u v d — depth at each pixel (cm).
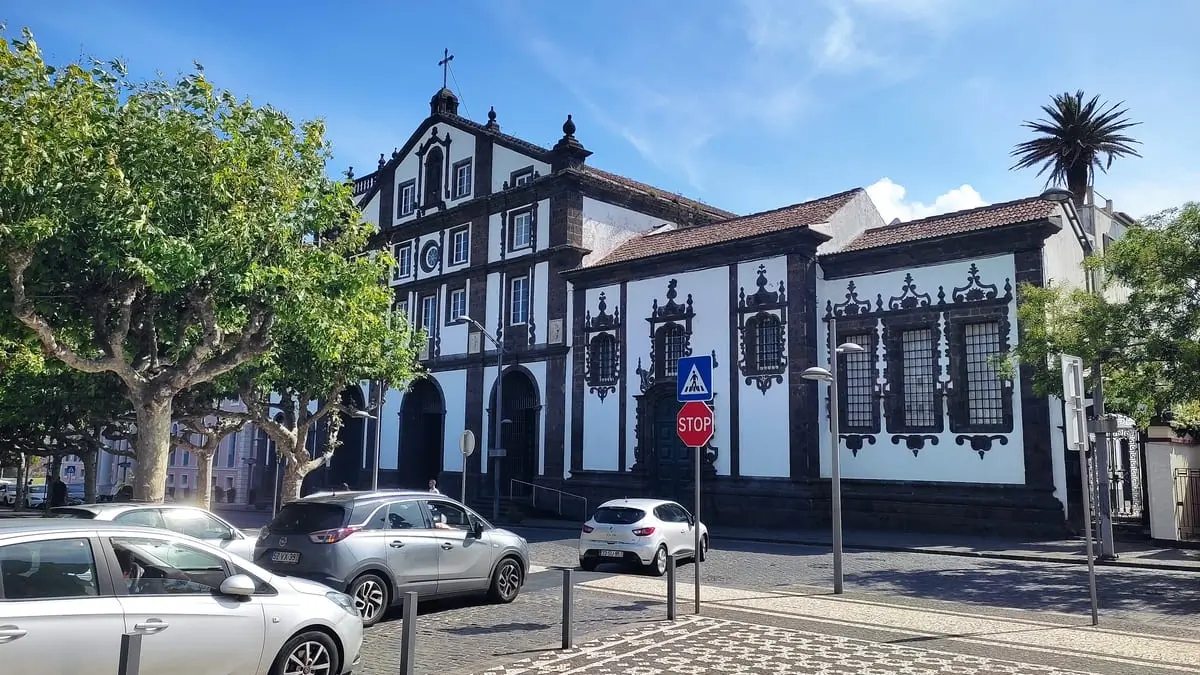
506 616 1133
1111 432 1775
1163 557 1773
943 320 2414
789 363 2612
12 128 1109
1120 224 3894
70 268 1298
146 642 598
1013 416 2262
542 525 2844
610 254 3269
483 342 3559
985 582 1487
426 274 3906
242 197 1405
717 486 2714
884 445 2494
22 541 574
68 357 1310
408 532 1116
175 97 1427
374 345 2253
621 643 956
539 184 3403
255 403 2261
